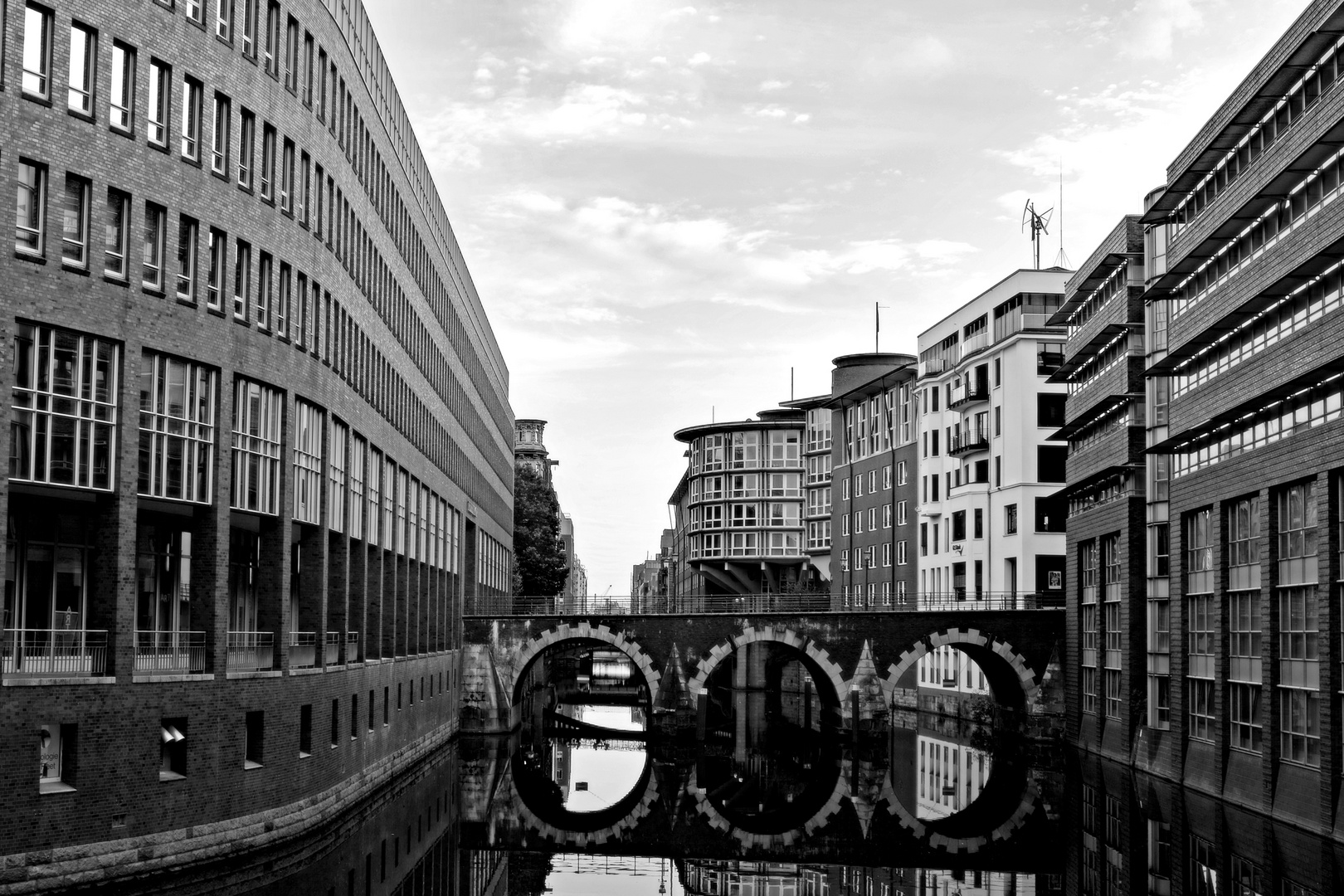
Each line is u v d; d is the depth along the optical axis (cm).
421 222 5941
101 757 2773
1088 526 5950
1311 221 3531
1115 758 5528
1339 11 3259
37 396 2734
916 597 8331
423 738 5681
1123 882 3073
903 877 3325
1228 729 4325
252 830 3212
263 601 3484
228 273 3262
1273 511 3944
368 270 4591
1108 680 5719
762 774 5547
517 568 12369
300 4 3694
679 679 6681
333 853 3331
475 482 8194
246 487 3344
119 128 2912
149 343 2972
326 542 3862
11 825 2583
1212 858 3328
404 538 5375
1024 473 7038
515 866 3475
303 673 3581
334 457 4053
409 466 5481
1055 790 4812
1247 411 4050
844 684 6475
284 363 3541
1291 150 3575
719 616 6681
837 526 9869
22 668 2766
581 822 4275
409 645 5600
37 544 2973
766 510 11575
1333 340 3434
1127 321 5291
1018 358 7088
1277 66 3600
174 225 3069
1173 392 4903
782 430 11612
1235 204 4025
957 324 7969
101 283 2850
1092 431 6038
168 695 2948
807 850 3769
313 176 3784
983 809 4481
